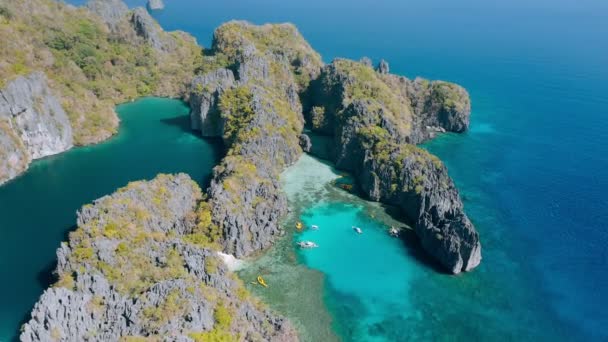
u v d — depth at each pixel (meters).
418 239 133.00
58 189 153.50
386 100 197.50
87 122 191.38
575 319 107.38
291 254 125.38
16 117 165.38
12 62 186.50
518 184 166.25
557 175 173.25
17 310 102.19
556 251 130.75
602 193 160.88
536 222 144.12
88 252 100.62
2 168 156.50
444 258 121.31
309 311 106.44
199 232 122.19
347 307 108.38
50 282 110.38
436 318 106.25
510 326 104.81
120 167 169.38
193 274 98.19
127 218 114.81
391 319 105.50
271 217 132.62
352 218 142.00
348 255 125.88
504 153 191.12
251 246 125.19
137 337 77.44
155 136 197.50
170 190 131.62
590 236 137.62
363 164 160.12
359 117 173.88
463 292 114.44
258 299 106.19
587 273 122.44
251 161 149.88
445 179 148.00
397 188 147.62
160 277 95.69
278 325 95.06
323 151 186.50
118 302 86.19
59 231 130.75
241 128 171.00
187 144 190.12
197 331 81.62
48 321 79.69
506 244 133.00
